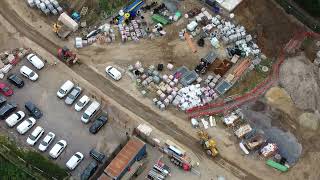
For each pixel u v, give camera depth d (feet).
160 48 297.53
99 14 309.83
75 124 266.36
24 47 294.25
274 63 292.61
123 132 263.49
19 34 299.99
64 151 257.14
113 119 267.80
